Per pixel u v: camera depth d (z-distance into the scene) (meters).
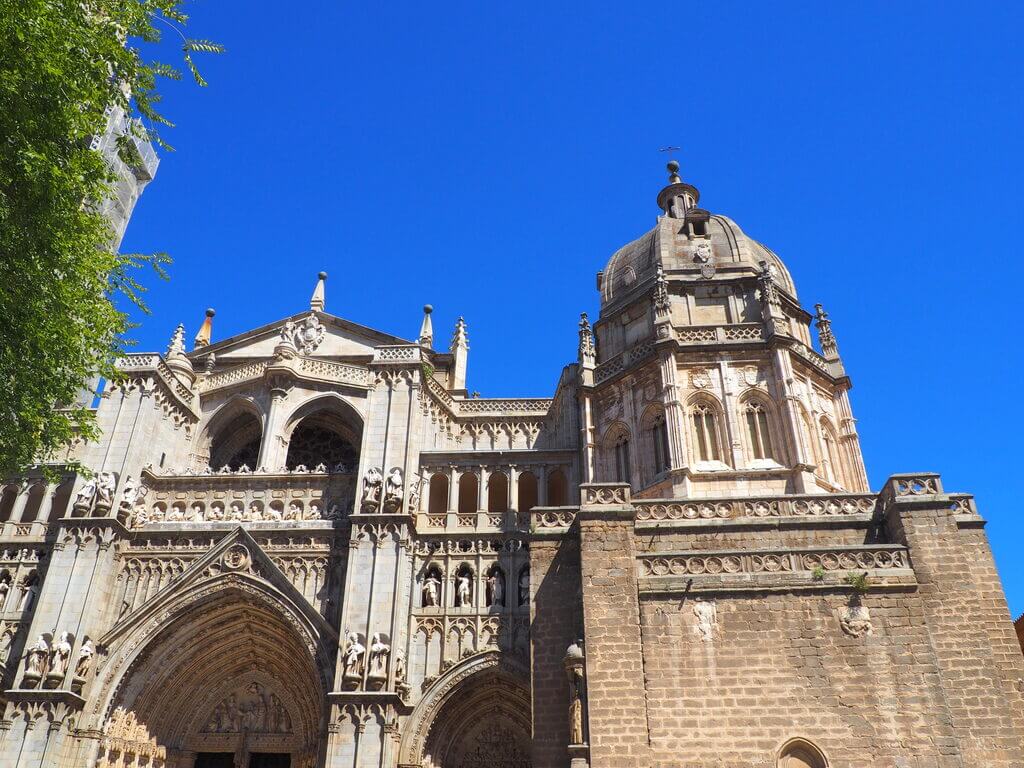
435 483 42.12
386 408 41.12
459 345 51.41
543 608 30.84
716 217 47.81
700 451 38.00
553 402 46.00
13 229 21.52
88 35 22.91
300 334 47.53
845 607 27.64
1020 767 24.73
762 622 27.67
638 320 43.94
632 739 25.95
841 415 41.38
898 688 26.19
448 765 34.69
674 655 27.38
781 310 42.00
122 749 35.19
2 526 39.78
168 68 24.53
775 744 25.75
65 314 23.92
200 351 49.25
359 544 36.56
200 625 37.50
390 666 33.69
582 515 30.17
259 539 38.22
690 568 29.22
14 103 20.92
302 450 45.78
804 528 31.62
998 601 27.22
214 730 38.38
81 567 36.84
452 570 37.47
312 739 36.91
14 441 24.28
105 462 39.44
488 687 35.28
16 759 32.66
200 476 40.69
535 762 28.22
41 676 34.28
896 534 29.55
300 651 36.94
